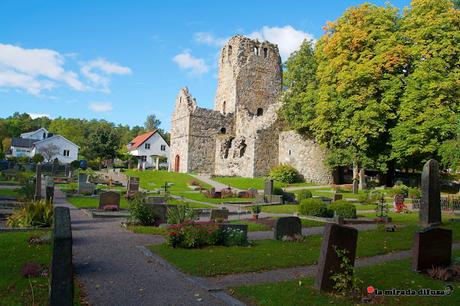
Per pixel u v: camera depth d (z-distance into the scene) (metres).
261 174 43.12
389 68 33.00
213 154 49.50
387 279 8.81
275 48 54.16
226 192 29.83
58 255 5.82
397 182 35.47
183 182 38.66
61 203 23.12
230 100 51.84
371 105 33.22
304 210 20.22
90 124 126.19
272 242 13.16
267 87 53.03
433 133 31.31
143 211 16.02
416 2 33.66
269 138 44.00
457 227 16.17
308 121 40.00
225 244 12.30
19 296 7.15
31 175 40.19
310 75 41.06
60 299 5.75
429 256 9.48
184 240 11.81
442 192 35.81
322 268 7.96
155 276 8.95
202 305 7.20
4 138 101.81
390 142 34.47
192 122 48.31
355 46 34.94
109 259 10.37
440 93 31.25
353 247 8.17
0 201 21.03
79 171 44.41
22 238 11.73
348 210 19.28
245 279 8.95
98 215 18.20
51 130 119.00
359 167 37.31
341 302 7.30
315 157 41.31
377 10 35.41
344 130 34.94
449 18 31.80
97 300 7.34
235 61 51.78
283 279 8.97
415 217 20.55
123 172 45.03
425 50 32.09
